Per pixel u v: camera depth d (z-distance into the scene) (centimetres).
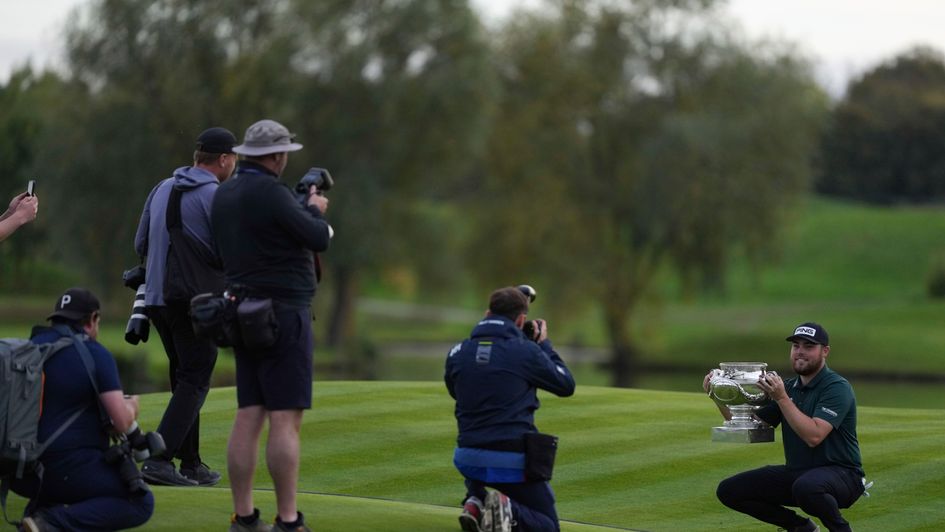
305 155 12681
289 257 1845
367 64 12512
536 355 2173
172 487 2381
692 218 12888
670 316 19900
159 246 2283
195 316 1839
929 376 14262
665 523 2803
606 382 12975
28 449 1792
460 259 14212
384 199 13012
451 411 3762
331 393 4047
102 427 1883
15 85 12112
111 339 11850
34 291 13888
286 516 1881
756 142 13150
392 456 3234
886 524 2831
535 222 13450
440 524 2286
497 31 13812
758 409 2497
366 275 14562
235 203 1844
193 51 11925
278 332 1836
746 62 13300
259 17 12400
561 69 13425
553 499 2180
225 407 3678
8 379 1783
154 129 11712
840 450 2419
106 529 1861
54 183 11788
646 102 13612
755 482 2486
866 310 19162
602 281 13650
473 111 12812
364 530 2177
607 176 13800
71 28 11725
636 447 3438
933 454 3406
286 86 12312
